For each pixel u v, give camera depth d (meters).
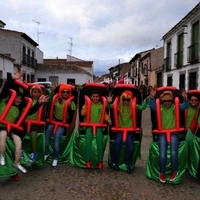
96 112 5.36
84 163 5.38
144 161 6.01
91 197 4.06
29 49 33.41
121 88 5.37
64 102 5.57
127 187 4.47
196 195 4.21
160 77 26.80
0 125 4.44
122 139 5.13
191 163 4.91
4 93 4.52
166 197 4.11
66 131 5.68
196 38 16.09
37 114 5.20
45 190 4.30
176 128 4.74
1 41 29.56
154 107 4.86
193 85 16.69
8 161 4.48
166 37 22.08
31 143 5.16
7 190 4.29
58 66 39.16
